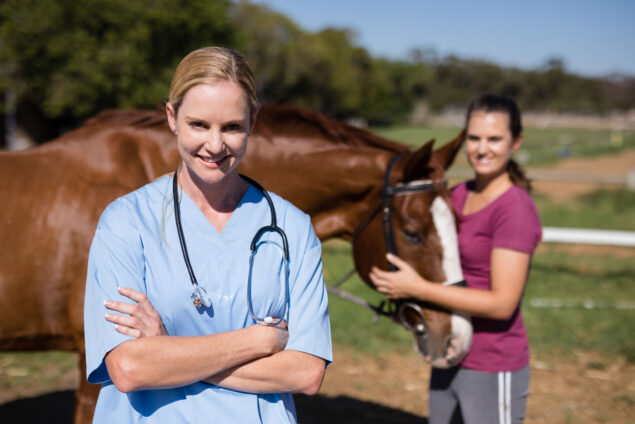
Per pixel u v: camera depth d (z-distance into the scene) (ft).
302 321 4.47
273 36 148.15
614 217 37.78
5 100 70.79
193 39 72.38
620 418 12.22
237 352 4.13
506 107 7.07
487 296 6.68
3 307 7.34
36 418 11.66
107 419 4.25
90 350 4.17
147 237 4.27
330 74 165.99
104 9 63.21
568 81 339.57
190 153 4.15
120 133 7.73
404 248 7.29
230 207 4.52
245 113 4.13
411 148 8.23
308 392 4.43
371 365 14.92
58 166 7.61
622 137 148.77
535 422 11.96
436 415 7.47
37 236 7.33
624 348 15.74
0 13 61.77
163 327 4.17
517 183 7.14
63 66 63.05
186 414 4.18
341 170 7.98
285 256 4.43
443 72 353.72
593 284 22.30
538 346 15.96
